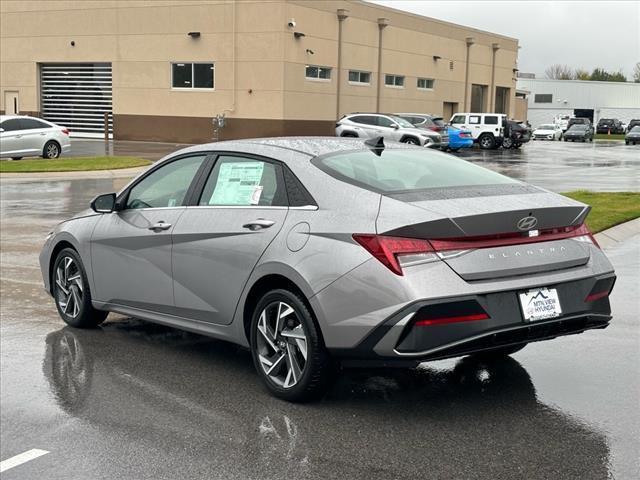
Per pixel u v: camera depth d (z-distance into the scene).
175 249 5.72
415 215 4.45
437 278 4.35
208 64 37.53
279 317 4.98
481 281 4.45
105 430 4.61
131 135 40.00
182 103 38.38
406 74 44.50
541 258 4.67
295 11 36.00
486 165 28.06
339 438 4.41
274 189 5.23
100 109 40.97
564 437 4.35
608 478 3.85
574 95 90.69
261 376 5.16
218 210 5.52
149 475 4.01
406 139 31.95
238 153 5.61
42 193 18.02
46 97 42.34
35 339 6.57
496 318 4.44
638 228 11.80
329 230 4.71
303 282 4.71
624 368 5.53
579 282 4.79
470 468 3.99
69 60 41.03
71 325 6.95
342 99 39.69
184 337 6.63
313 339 4.73
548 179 22.06
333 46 38.69
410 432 4.47
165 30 38.25
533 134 61.38
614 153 38.38
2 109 43.28
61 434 4.56
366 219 4.59
